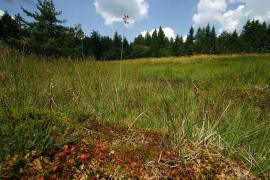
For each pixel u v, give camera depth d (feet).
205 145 10.11
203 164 9.18
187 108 12.26
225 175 8.89
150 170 8.54
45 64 17.17
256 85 20.58
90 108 13.50
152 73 53.21
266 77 23.76
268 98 17.29
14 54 14.23
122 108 14.24
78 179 7.61
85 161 8.16
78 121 10.93
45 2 89.86
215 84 21.85
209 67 64.13
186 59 98.43
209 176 8.73
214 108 13.73
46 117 9.24
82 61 18.38
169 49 259.60
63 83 15.28
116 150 9.25
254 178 9.11
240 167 9.62
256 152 10.94
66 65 18.33
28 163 7.41
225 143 10.83
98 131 10.66
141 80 23.93
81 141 9.05
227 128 12.01
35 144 7.92
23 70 13.33
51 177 7.35
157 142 10.46
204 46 236.22
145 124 13.62
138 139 10.64
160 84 21.13
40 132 8.05
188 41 254.47
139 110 15.69
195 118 12.14
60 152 8.16
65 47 87.86
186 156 9.41
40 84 13.37
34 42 84.02
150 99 17.42
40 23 86.63
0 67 12.73
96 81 15.57
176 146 9.93
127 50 181.88
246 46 210.18
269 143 11.51
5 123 8.20
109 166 8.26
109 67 19.24
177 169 8.83
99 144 9.11
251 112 14.37
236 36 237.25
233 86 19.94
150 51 249.75
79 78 15.43
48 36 89.51
